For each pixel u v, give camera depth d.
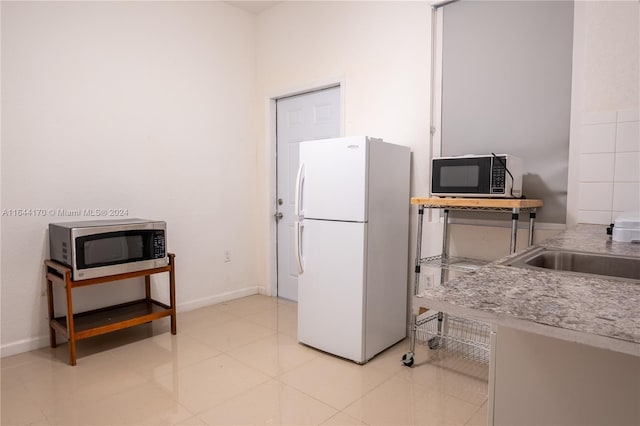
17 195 2.59
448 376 2.35
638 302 0.81
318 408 2.00
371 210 2.50
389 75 3.01
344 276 2.54
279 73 3.82
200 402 2.04
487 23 2.57
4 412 1.94
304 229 2.76
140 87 3.17
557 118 2.33
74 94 2.81
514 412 1.01
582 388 0.91
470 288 0.92
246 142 3.99
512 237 2.12
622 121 2.07
